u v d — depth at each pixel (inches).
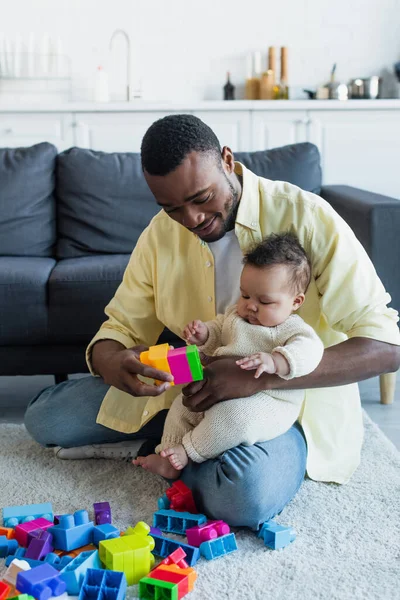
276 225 57.6
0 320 85.8
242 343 55.2
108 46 148.3
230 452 53.4
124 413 64.5
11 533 52.7
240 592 46.6
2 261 96.3
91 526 51.6
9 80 148.6
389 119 134.3
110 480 64.4
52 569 44.6
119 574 44.2
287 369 51.2
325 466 61.4
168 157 48.4
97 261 95.9
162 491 62.2
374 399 90.1
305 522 55.9
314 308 58.2
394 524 55.5
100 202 106.0
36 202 106.0
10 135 132.6
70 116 132.0
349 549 52.0
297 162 110.2
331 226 56.4
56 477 65.1
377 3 148.3
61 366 87.4
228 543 51.8
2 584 43.1
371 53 150.1
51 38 146.4
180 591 45.2
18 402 92.3
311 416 60.2
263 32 148.8
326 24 148.8
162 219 62.4
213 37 148.9
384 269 89.2
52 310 86.2
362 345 55.0
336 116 134.0
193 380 53.0
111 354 59.3
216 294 59.8
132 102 131.6
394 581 47.9
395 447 71.7
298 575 48.6
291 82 150.6
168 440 58.0
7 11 145.6
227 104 132.2
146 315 64.4
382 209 88.5
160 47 148.7
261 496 52.2
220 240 58.6
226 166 54.2
